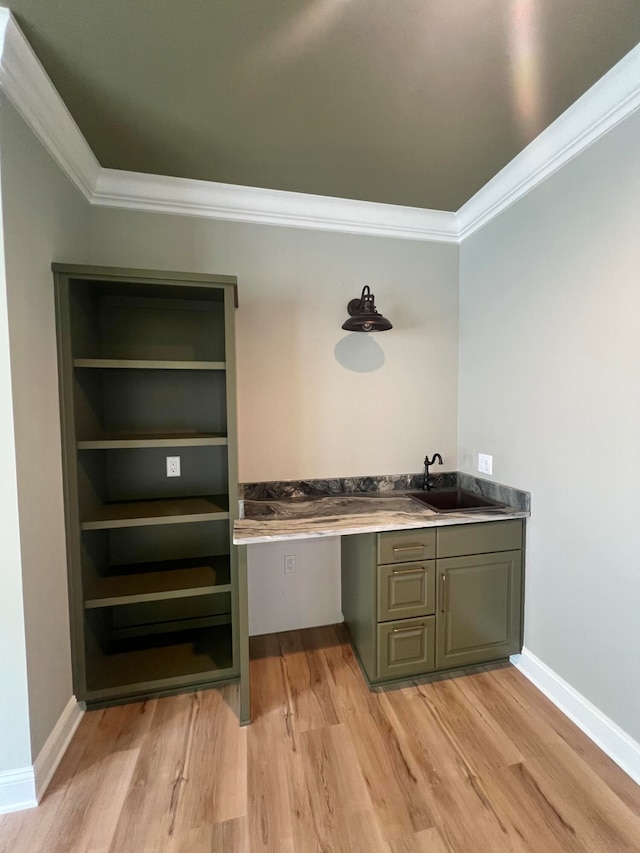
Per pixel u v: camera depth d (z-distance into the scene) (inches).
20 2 43.1
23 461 52.0
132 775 55.9
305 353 88.7
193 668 72.7
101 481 76.6
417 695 71.2
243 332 85.5
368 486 92.9
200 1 43.3
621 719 57.2
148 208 79.2
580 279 62.6
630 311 54.8
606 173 57.6
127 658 75.5
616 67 52.4
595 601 61.2
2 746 51.1
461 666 75.2
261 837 47.6
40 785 53.0
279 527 67.4
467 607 74.2
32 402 54.5
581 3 43.6
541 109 59.9
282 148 68.7
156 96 56.6
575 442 64.3
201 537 84.6
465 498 91.5
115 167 73.3
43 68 51.4
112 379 79.1
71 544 64.5
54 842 47.4
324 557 92.9
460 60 51.0
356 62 51.0
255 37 47.6
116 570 78.2
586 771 56.2
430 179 78.5
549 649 70.7
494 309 84.0
